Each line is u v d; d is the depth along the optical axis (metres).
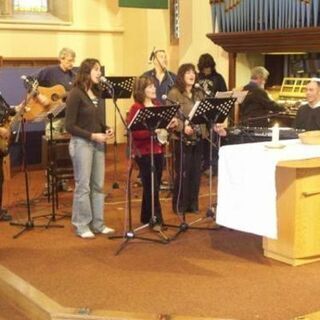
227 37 7.91
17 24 9.18
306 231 4.57
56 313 3.81
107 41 10.16
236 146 4.85
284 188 4.57
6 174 7.77
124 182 7.49
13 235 5.45
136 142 5.31
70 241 5.27
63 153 6.66
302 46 7.21
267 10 7.44
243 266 4.60
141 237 5.29
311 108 5.78
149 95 5.26
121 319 3.69
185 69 5.68
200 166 6.00
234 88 8.06
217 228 5.54
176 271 4.51
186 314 3.77
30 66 9.30
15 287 4.26
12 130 6.00
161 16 10.15
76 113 5.15
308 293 4.07
